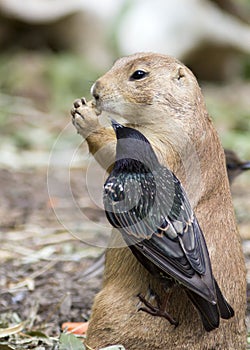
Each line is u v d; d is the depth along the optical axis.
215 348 8.38
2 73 22.72
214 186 8.53
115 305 8.44
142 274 8.38
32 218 14.86
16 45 23.97
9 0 23.19
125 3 23.98
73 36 24.12
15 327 10.21
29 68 22.72
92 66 23.38
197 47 24.17
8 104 21.30
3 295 11.60
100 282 12.09
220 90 24.50
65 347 8.79
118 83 8.65
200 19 23.94
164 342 8.34
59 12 23.52
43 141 19.31
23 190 16.38
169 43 23.81
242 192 16.73
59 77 22.55
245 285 8.73
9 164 17.88
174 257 7.50
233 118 21.33
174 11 23.88
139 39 23.62
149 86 8.59
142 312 8.35
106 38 23.89
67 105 21.64
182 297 8.26
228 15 24.38
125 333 8.38
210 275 7.62
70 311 11.07
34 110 21.19
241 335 8.63
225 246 8.43
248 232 14.08
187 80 8.69
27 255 13.18
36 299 11.46
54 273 12.47
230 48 24.30
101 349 8.22
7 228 14.36
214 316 7.69
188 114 8.58
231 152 13.79
